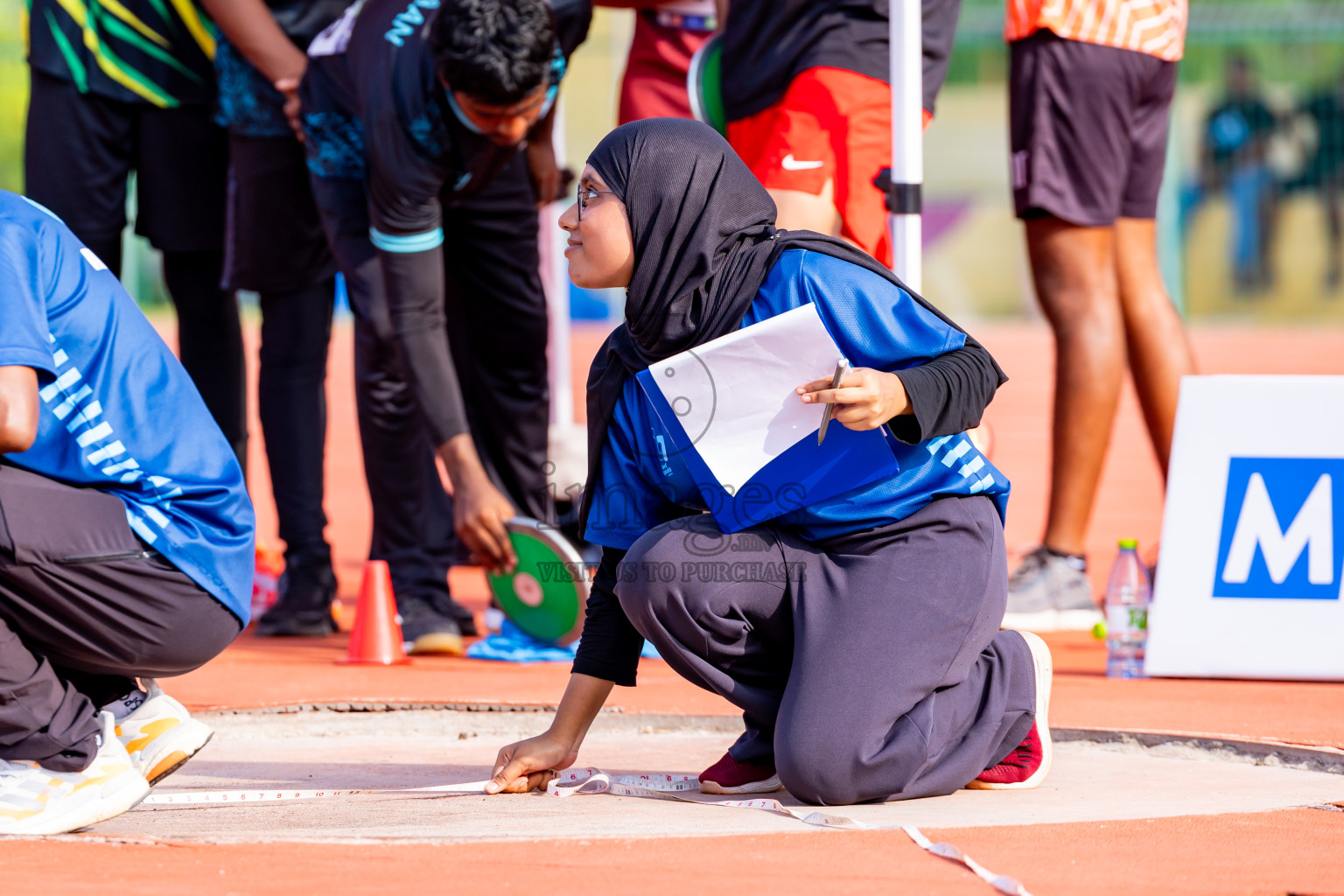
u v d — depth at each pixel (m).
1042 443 45.94
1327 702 11.81
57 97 16.19
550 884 6.04
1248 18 61.16
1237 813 7.70
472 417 16.44
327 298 17.05
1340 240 67.44
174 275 17.19
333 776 9.50
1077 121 15.95
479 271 15.70
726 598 8.18
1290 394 13.10
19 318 7.27
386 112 13.12
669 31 17.14
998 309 75.31
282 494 16.97
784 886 6.01
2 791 7.23
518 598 14.91
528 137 15.84
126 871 6.29
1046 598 16.69
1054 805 8.09
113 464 7.76
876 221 13.40
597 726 11.50
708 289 8.27
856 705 7.83
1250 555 13.10
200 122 16.66
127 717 8.48
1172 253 67.06
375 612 14.62
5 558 7.42
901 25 12.48
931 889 5.98
